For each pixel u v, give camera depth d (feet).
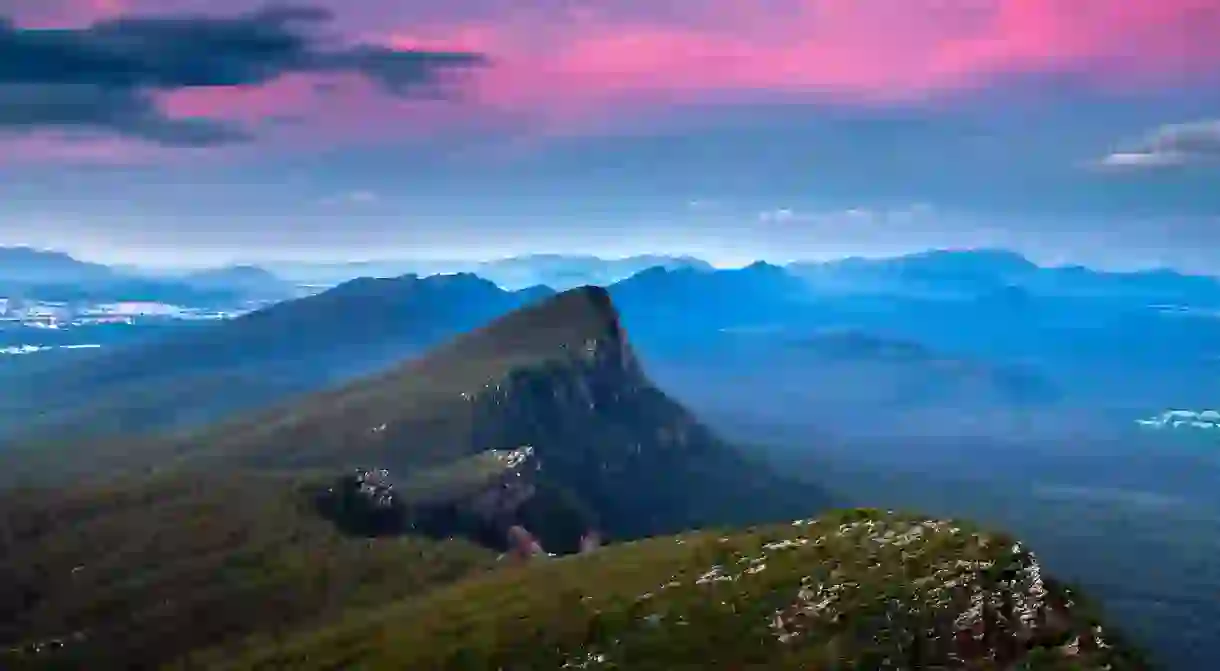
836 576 250.16
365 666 278.46
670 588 266.36
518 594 306.96
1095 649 222.07
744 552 288.51
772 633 231.50
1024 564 246.68
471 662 257.14
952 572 242.58
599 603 269.64
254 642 380.58
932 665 215.72
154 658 380.99
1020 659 217.36
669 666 227.81
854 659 216.74
